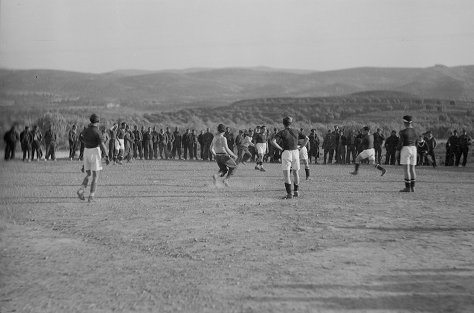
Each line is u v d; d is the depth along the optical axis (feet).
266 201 44.52
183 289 20.08
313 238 29.43
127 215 37.19
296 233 30.89
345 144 101.45
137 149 113.70
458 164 95.76
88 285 20.61
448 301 18.52
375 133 95.91
